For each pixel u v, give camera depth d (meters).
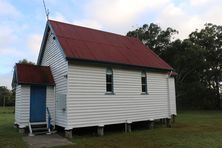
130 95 16.12
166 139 12.77
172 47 40.88
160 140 12.52
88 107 13.85
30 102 14.59
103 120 14.39
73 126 13.14
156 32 42.69
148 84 17.52
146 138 13.16
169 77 19.86
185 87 40.47
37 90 14.90
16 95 16.20
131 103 16.08
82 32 17.20
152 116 17.33
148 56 19.11
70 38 15.44
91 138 13.19
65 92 13.55
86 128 15.32
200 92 40.78
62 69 14.20
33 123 14.34
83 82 13.84
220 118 24.42
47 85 15.03
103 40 17.80
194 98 42.00
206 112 34.59
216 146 11.01
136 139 12.88
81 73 13.84
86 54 14.32
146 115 16.92
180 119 23.36
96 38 17.42
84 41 16.02
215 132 15.05
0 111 38.41
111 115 14.84
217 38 42.59
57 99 14.79
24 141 12.02
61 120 13.98
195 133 14.68
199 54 38.19
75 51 14.09
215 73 42.03
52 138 12.89
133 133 14.92
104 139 12.88
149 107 17.25
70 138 12.95
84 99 13.75
